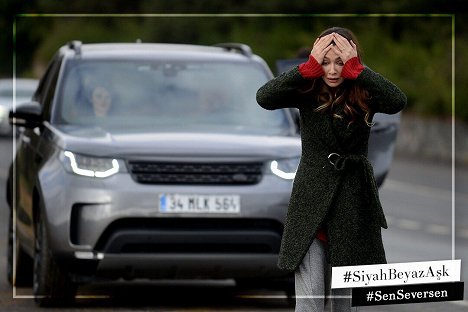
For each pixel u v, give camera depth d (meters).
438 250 30.73
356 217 12.70
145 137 18.83
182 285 21.98
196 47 22.09
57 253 18.45
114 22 64.81
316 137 12.69
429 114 70.31
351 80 12.59
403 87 71.50
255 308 19.09
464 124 69.06
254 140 18.97
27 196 20.25
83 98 20.45
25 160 20.77
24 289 21.55
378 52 72.12
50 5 74.88
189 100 20.62
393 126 20.80
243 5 69.44
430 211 43.44
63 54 21.41
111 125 20.08
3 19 81.44
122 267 18.34
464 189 52.88
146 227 18.34
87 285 21.84
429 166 64.25
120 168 18.39
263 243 18.41
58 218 18.44
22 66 84.19
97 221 18.27
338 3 71.56
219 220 18.41
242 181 18.48
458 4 72.44
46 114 20.45
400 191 51.12
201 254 18.34
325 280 13.15
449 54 71.31
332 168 12.67
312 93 12.66
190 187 18.34
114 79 20.72
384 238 33.81
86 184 18.34
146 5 67.38
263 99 12.70
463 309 19.62
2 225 33.16
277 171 18.53
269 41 70.44
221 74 20.98
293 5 71.25
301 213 12.73
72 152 18.55
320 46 12.51
